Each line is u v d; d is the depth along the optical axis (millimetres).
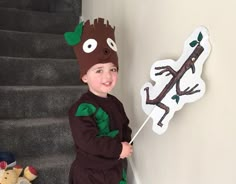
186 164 1096
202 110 998
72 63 2016
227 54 874
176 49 1112
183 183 1119
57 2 2719
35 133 1661
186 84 1007
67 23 2422
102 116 1189
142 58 1383
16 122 1679
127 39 1552
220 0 888
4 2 2535
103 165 1204
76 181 1264
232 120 868
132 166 1535
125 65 1584
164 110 1061
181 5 1072
